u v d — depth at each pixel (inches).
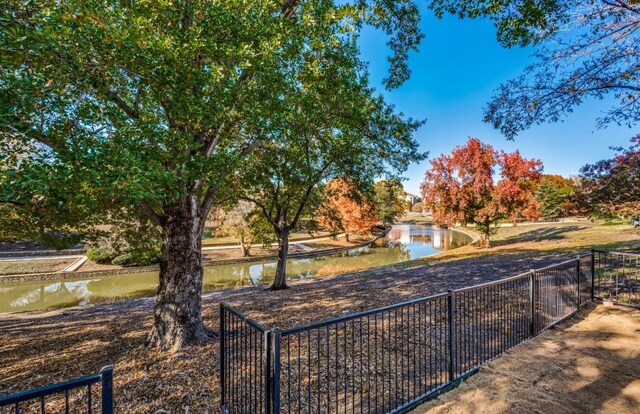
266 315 279.7
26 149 149.2
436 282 374.0
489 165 740.0
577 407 118.4
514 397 126.3
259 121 223.6
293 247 1232.8
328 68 281.0
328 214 563.2
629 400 121.3
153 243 418.9
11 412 144.0
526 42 194.4
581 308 234.7
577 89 198.4
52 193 110.7
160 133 154.7
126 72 143.5
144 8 159.6
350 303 302.5
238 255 1061.8
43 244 352.2
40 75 121.0
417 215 4111.7
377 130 361.1
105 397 64.3
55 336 263.9
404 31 290.8
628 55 185.0
